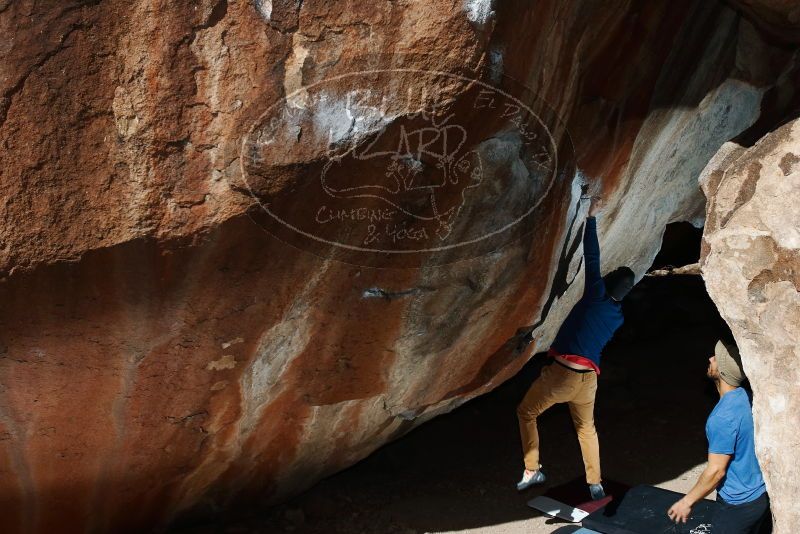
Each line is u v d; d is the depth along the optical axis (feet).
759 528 12.16
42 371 9.62
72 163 8.21
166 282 9.21
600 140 11.87
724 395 11.71
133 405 10.73
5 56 7.83
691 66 12.52
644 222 15.96
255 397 11.62
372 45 8.59
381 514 15.05
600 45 10.72
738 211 10.41
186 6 8.18
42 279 8.54
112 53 8.12
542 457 16.84
